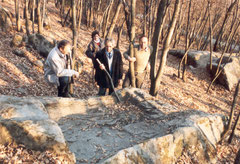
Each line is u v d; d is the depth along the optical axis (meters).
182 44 21.14
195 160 3.28
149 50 4.79
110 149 2.90
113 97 4.33
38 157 2.22
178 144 3.22
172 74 11.28
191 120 3.65
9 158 2.12
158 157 2.92
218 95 10.03
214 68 11.30
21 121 2.44
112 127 3.46
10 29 9.80
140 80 5.01
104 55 4.70
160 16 5.20
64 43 3.98
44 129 2.43
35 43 8.17
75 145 2.92
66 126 3.35
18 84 5.80
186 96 8.84
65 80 4.25
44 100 3.59
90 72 8.30
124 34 20.67
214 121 4.11
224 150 4.68
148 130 3.44
